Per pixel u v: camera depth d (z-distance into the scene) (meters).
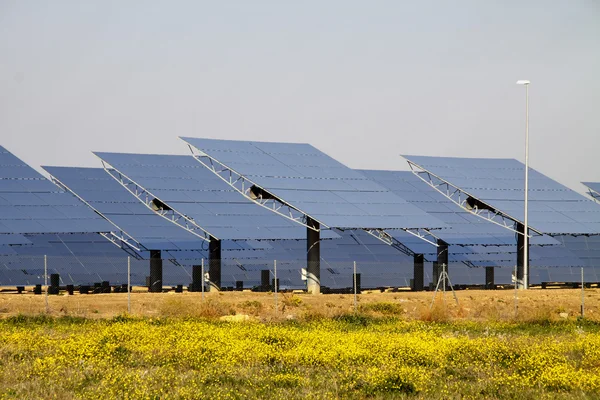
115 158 132.75
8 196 120.25
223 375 51.62
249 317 87.38
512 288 145.38
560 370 52.38
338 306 99.50
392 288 140.62
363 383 49.81
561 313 95.75
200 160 138.88
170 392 46.47
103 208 128.62
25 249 119.25
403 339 65.50
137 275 124.31
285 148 131.88
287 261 135.12
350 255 139.12
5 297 102.62
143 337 65.12
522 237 137.50
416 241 144.00
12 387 47.38
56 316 84.38
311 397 45.88
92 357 57.28
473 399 46.81
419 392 48.19
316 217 114.38
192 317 85.06
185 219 132.25
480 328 80.50
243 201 130.12
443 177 140.75
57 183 135.88
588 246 157.50
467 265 141.00
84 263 120.94
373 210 121.19
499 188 142.62
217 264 121.62
